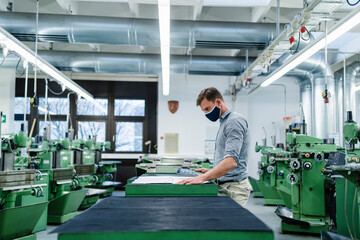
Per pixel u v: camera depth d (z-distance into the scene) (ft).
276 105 29.53
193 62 22.57
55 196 16.34
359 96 24.27
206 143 28.89
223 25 16.63
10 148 11.16
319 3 11.41
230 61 22.71
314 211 14.39
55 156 17.13
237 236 2.92
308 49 14.15
